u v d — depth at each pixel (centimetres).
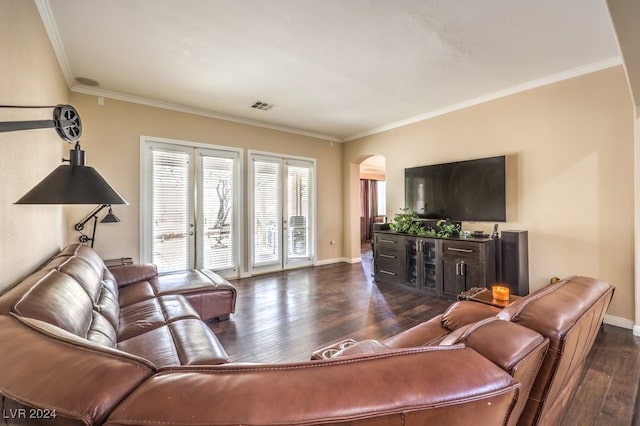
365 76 340
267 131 536
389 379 56
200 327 195
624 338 270
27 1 189
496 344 80
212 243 473
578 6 221
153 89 377
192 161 454
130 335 181
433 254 400
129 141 401
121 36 259
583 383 203
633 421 167
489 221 387
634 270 286
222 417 49
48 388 56
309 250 598
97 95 378
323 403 51
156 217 423
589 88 314
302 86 369
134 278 298
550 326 92
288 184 567
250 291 423
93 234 353
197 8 223
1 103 149
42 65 224
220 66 316
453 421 56
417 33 256
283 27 248
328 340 269
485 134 399
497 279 359
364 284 462
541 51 286
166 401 52
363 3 218
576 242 323
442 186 441
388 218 541
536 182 352
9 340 74
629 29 160
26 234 180
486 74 334
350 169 634
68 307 132
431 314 332
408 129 506
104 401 53
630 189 291
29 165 188
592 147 312
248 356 241
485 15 231
